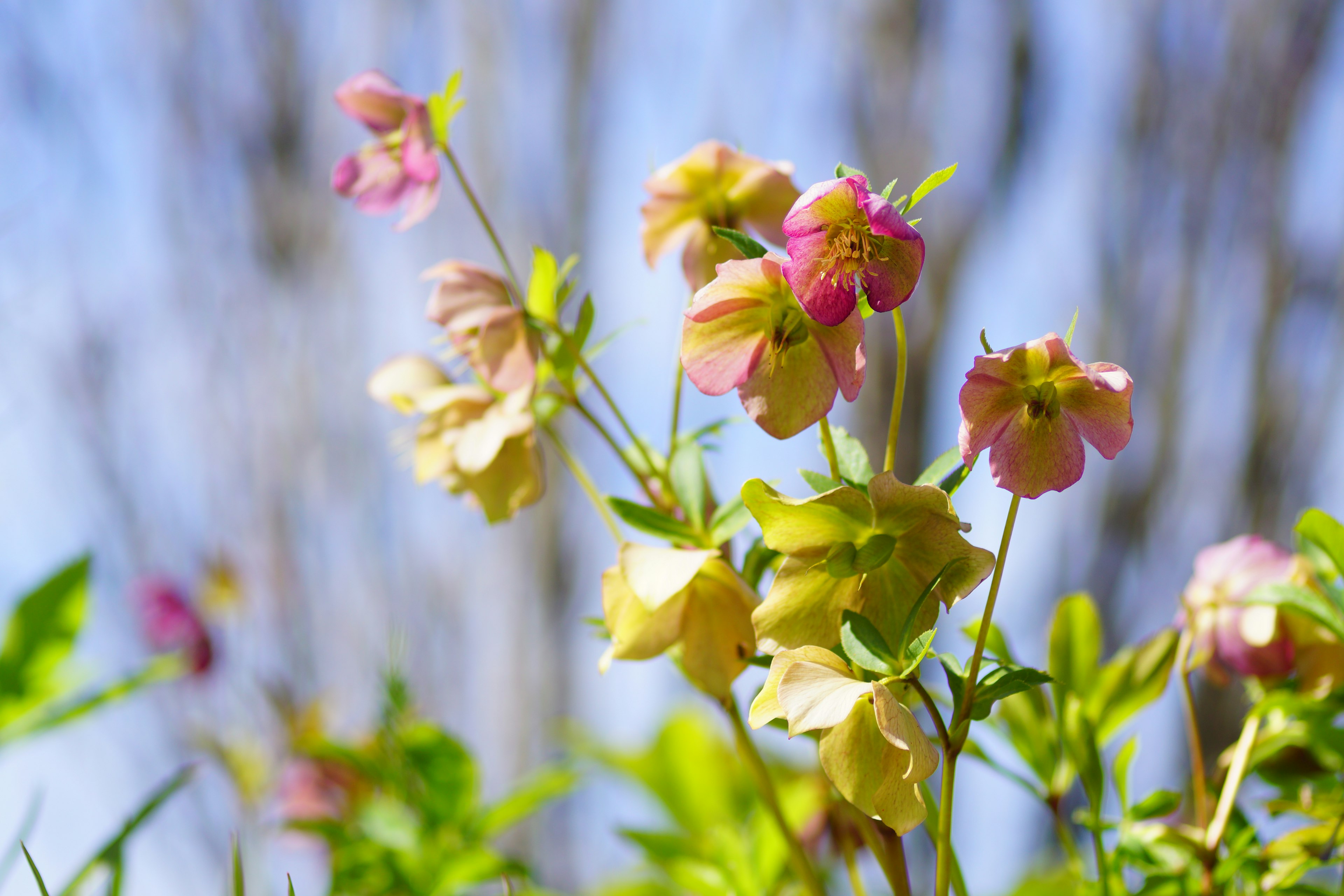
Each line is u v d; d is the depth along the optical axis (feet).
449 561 18.48
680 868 6.04
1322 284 12.96
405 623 16.28
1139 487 13.38
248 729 9.23
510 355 5.67
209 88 21.44
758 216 5.80
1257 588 5.57
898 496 5.23
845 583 5.30
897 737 5.14
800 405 5.32
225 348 20.39
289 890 5.46
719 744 6.82
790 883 6.11
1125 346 14.06
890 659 5.23
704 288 5.31
